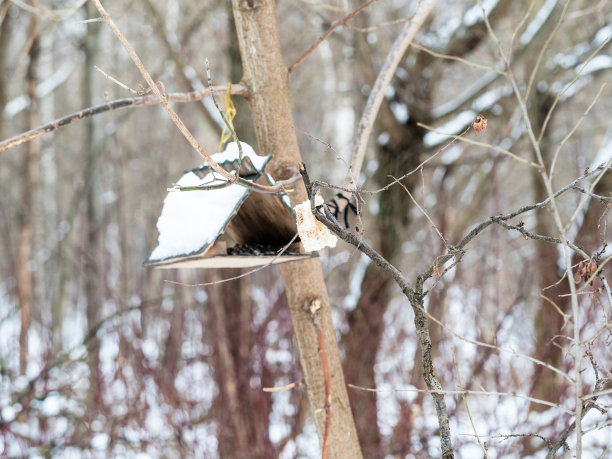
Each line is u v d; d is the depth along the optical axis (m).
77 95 15.90
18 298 6.81
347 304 5.63
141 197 13.30
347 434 3.07
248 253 2.82
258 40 3.02
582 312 4.79
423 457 4.91
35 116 9.23
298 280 3.08
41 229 13.52
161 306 5.82
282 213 2.84
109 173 11.65
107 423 5.29
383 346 5.55
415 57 6.09
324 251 6.90
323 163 12.05
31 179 9.15
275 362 5.06
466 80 9.61
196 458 4.97
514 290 5.84
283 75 3.04
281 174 2.97
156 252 2.72
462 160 6.49
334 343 3.11
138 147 14.31
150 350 5.72
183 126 1.95
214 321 5.05
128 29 12.05
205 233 2.59
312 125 13.16
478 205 6.69
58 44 11.94
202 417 5.19
